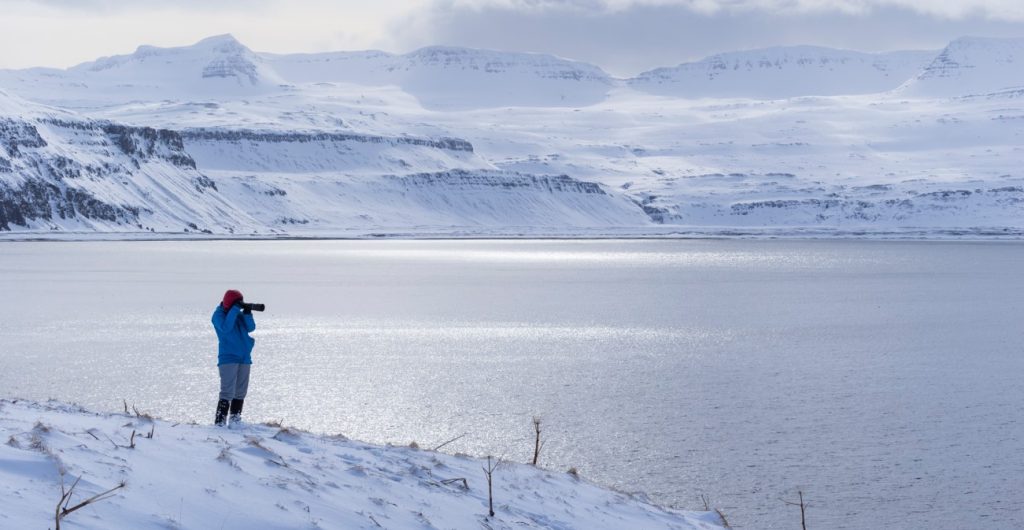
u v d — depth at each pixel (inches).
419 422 1253.7
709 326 2532.0
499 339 2198.6
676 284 4264.3
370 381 1569.9
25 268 4948.3
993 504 919.7
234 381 518.3
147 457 356.2
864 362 1861.5
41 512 271.7
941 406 1397.6
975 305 3253.0
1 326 2338.8
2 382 1498.5
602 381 1598.2
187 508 309.1
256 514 321.4
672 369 1750.7
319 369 1695.4
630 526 458.9
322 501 356.5
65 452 335.9
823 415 1323.8
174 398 1371.8
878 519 868.0
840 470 1034.7
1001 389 1550.2
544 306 3105.3
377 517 357.4
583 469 1031.6
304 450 451.5
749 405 1389.0
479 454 1074.7
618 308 3068.4
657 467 1045.2
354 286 3991.1
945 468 1045.8
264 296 3422.7
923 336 2333.9
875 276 4909.0
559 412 1325.0
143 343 2010.3
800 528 849.5
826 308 3117.6
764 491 957.2
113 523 278.8
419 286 4020.7
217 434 448.1
